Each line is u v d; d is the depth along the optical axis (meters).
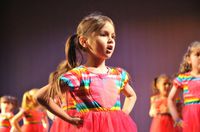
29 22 15.44
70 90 4.09
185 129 7.30
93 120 3.99
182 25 14.32
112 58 14.64
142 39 14.53
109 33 4.13
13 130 10.89
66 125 6.03
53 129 6.62
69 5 15.09
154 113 11.65
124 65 14.58
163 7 14.47
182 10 14.34
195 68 7.45
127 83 4.48
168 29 14.41
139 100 14.42
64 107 4.94
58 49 15.12
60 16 15.16
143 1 14.58
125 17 14.67
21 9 15.52
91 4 14.90
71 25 15.05
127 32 14.62
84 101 4.06
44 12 15.31
